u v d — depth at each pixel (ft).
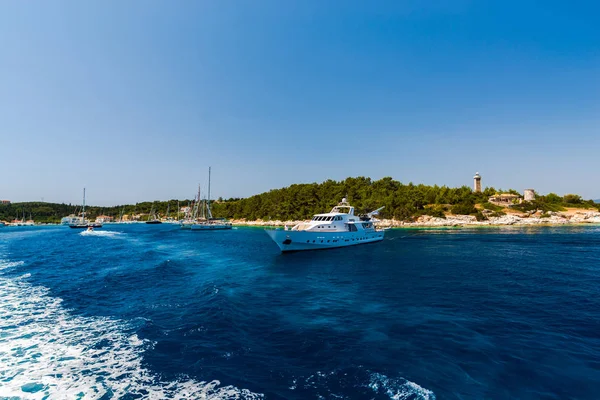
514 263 113.70
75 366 39.47
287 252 150.51
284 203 515.09
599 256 128.57
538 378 35.94
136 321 56.49
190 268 116.06
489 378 35.86
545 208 435.94
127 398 32.17
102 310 64.03
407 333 49.39
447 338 47.26
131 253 169.17
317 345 45.14
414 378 35.78
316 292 77.30
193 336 48.85
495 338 47.19
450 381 35.19
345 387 34.09
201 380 35.63
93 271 111.34
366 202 446.60
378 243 196.85
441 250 155.84
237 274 102.83
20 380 36.17
